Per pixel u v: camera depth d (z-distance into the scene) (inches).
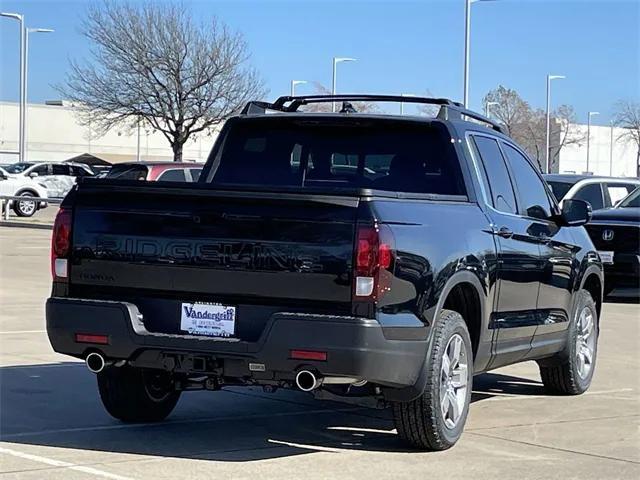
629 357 484.4
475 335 337.7
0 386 394.0
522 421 365.7
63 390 390.0
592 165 3521.2
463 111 364.8
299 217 299.7
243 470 304.0
